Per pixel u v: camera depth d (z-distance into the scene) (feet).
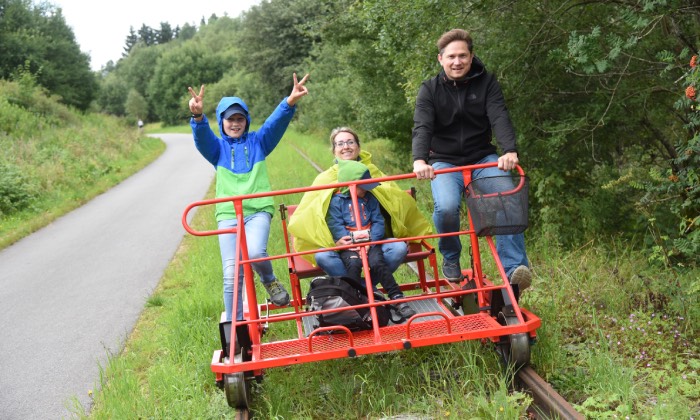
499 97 16.99
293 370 16.87
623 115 27.63
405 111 53.67
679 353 16.81
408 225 18.88
